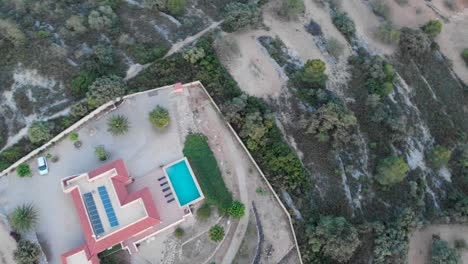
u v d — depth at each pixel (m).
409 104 107.12
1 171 83.06
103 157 85.38
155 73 95.44
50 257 78.06
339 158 92.31
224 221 83.38
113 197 79.19
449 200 98.06
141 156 87.44
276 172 87.50
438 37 126.12
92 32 99.69
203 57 97.25
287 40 107.75
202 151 88.50
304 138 92.62
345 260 80.94
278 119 94.50
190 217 82.94
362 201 90.12
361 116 99.50
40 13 102.25
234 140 90.81
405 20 127.12
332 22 115.25
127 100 92.00
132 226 76.88
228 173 87.69
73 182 80.81
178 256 80.00
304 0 117.31
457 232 93.81
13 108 88.88
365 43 114.62
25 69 92.44
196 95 94.50
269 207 85.38
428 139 104.94
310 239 80.69
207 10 110.25
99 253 77.19
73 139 86.88
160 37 101.06
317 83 99.81
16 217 77.12
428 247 91.31
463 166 101.94
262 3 113.12
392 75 105.69
